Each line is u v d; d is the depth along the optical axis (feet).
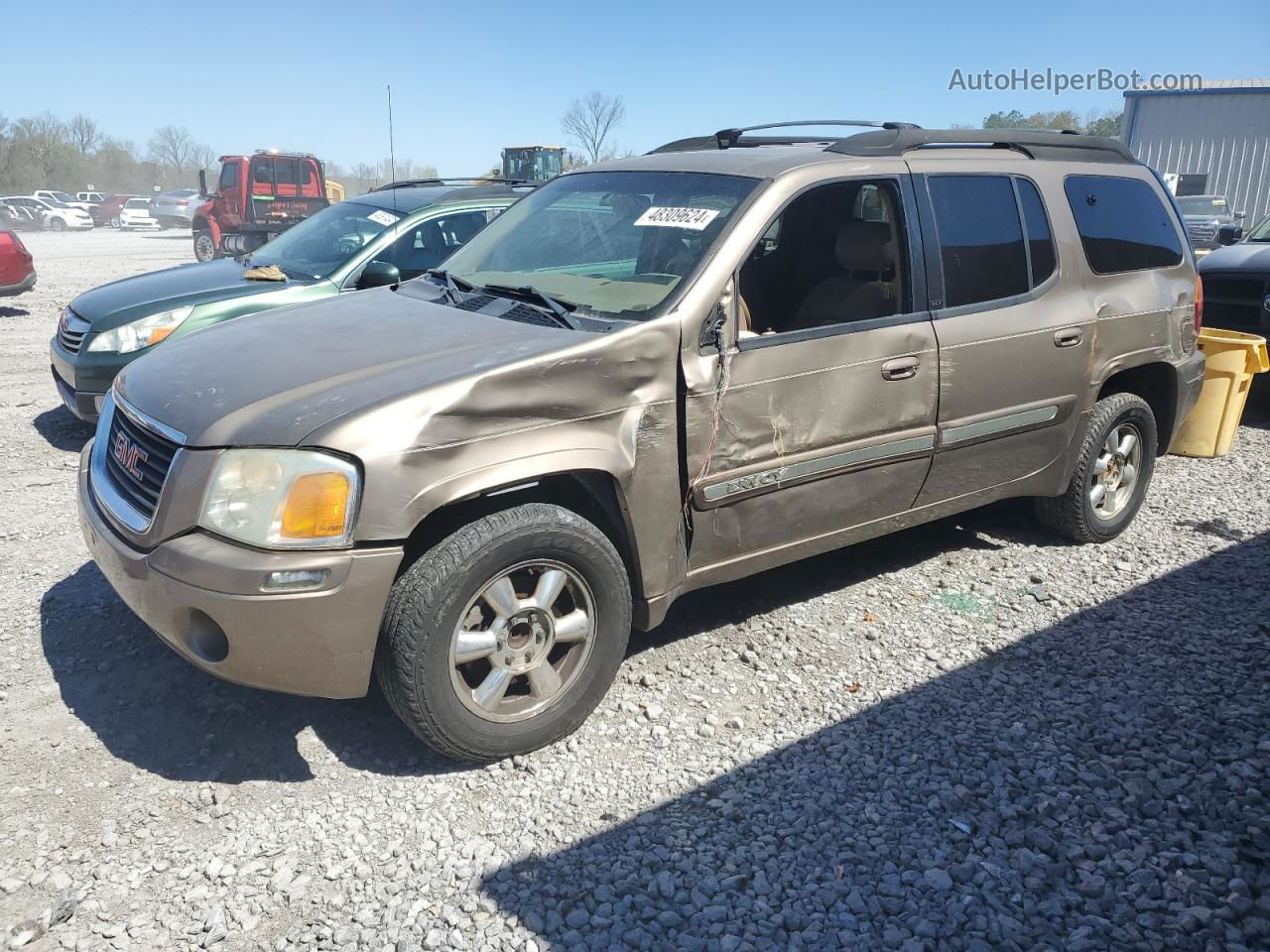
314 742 11.09
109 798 10.07
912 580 15.49
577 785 10.38
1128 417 16.52
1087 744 11.11
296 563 9.24
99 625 13.51
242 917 8.54
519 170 90.12
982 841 9.54
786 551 12.72
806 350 12.04
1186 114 93.56
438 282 13.99
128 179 245.04
